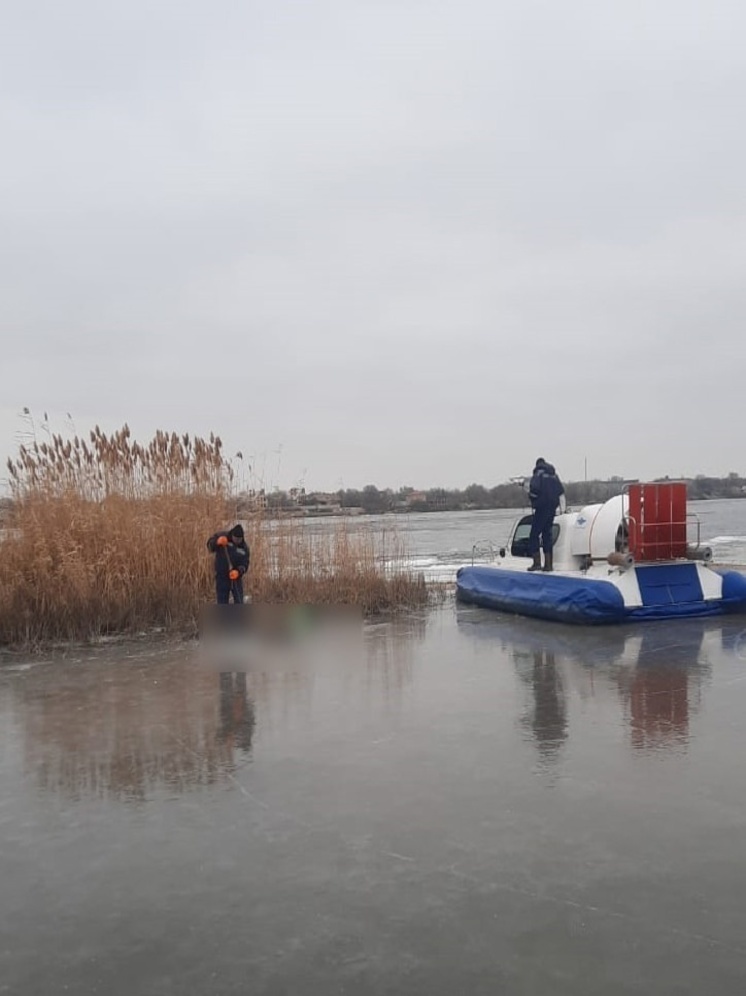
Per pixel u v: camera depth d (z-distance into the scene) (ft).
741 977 11.90
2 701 29.35
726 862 15.37
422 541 131.34
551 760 21.26
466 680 30.66
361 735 23.98
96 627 42.06
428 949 12.77
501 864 15.51
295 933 13.37
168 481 49.21
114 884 15.31
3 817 18.72
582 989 11.68
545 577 44.19
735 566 59.06
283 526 53.62
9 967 12.69
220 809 18.76
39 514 44.42
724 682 29.01
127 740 24.23
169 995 11.84
